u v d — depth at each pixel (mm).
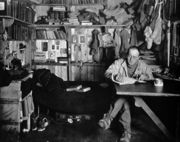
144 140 3164
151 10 4441
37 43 5410
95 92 4004
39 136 3264
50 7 5359
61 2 5078
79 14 5203
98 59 5203
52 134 3338
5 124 3215
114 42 5070
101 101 3814
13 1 3875
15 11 3973
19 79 3268
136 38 4926
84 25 4988
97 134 3344
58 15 5070
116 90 2836
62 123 3760
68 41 5199
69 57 5238
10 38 3930
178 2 3947
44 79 3742
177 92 2744
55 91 3748
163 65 4457
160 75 4000
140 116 4090
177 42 4008
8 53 4008
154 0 4430
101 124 3229
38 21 5074
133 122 3816
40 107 4039
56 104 3756
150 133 3391
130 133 3158
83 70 5406
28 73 3674
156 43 4383
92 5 5215
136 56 3516
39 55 5309
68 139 3172
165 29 4402
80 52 5367
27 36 4824
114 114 3229
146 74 3623
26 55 4996
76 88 3941
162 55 4520
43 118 3613
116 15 5023
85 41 5355
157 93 2705
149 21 4512
